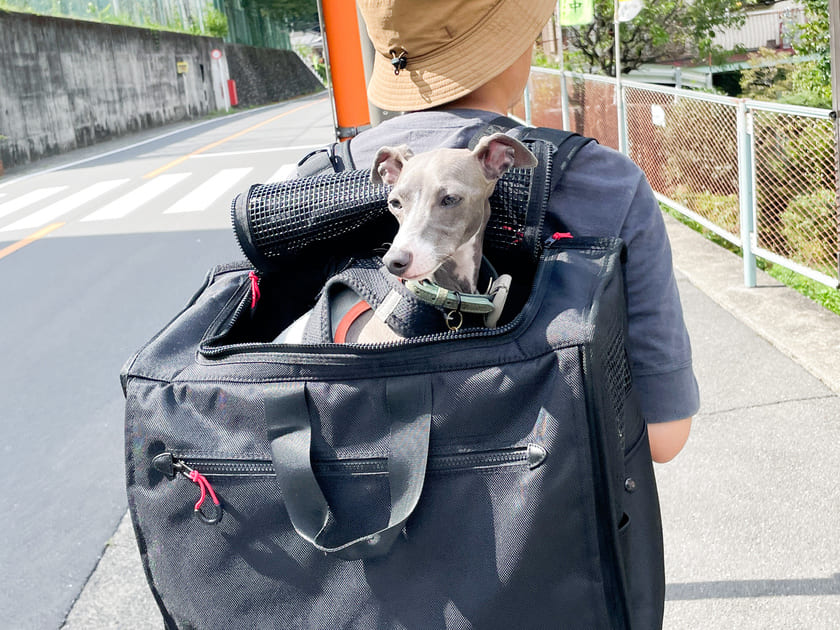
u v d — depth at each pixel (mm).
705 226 6102
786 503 3037
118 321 6180
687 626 2514
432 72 1370
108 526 3436
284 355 1164
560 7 8656
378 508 1119
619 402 1137
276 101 49812
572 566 1074
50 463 4051
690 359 1364
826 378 3881
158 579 1240
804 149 4637
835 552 2756
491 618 1077
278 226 1354
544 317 1106
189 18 39969
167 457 1200
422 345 1106
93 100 26422
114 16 31953
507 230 1322
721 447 3449
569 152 1289
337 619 1134
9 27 21766
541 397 1070
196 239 8805
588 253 1200
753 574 2701
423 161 1324
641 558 1201
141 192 12594
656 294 1317
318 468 1136
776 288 5137
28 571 3166
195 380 1223
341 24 4602
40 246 9219
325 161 1522
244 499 1168
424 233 1271
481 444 1085
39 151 22484
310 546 1144
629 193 1288
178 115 34594
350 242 1446
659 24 8266
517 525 1062
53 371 5273
